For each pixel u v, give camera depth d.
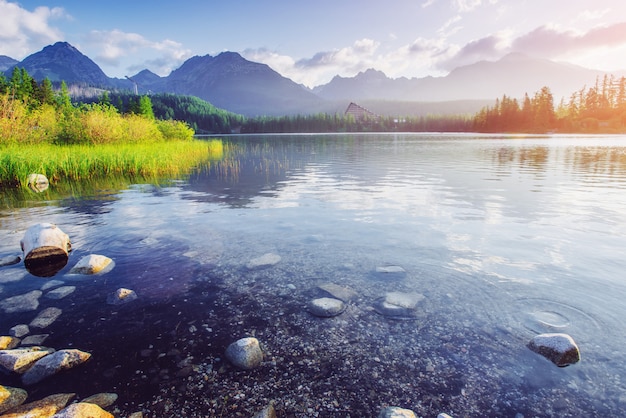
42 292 4.84
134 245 6.76
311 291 4.81
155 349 3.58
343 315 4.18
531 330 3.79
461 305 4.34
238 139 76.38
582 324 3.86
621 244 6.46
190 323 4.05
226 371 3.25
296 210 9.69
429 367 3.27
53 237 6.22
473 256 5.97
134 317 4.19
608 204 9.88
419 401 2.87
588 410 2.75
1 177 14.48
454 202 10.40
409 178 15.79
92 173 18.03
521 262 5.66
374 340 3.70
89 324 4.05
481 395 2.92
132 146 27.95
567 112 110.12
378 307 4.34
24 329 3.92
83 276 5.37
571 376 3.12
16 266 5.79
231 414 2.74
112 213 9.51
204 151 34.25
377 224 8.09
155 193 12.88
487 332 3.78
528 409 2.77
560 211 9.12
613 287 4.72
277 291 4.82
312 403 2.85
